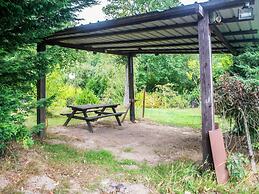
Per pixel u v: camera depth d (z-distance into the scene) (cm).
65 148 552
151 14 422
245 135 519
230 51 755
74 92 1212
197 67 1457
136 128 820
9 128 367
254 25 495
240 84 500
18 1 382
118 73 1416
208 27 407
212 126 419
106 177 410
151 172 432
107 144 615
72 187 371
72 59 1123
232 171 423
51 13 430
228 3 372
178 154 544
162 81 1684
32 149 509
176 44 718
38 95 629
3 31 411
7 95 381
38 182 376
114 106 860
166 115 1105
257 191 379
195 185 383
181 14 402
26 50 454
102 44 708
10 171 400
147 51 873
